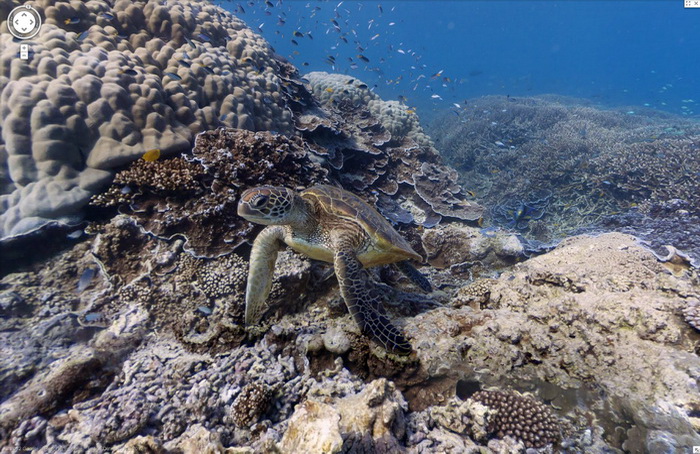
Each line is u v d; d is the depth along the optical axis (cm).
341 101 252
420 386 80
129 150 115
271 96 167
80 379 76
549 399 75
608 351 77
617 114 559
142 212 111
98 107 114
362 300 84
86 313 94
